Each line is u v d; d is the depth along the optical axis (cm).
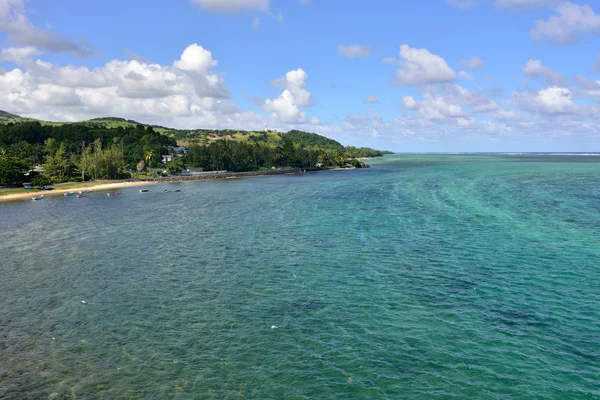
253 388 2212
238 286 3769
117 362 2488
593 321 2928
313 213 7850
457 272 4028
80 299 3516
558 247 4847
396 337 2739
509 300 3319
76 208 9575
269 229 6362
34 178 14788
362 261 4475
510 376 2286
